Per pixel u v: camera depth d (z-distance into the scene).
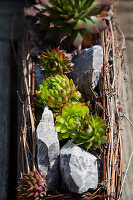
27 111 0.47
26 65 0.52
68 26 0.51
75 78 0.50
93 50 0.48
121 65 0.52
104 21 0.52
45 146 0.43
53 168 0.43
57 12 0.52
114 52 0.51
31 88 0.50
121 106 0.50
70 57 0.52
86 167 0.42
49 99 0.46
